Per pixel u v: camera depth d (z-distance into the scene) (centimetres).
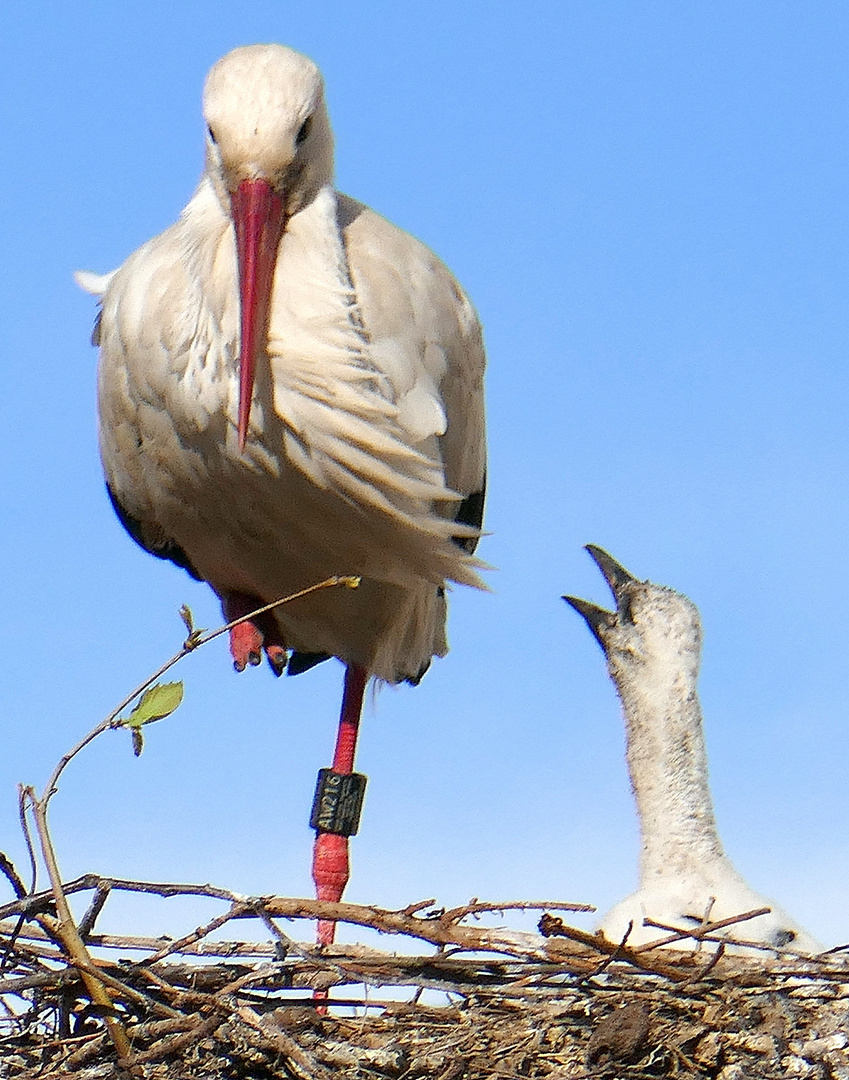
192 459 1205
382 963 1013
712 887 1279
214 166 1174
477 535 1201
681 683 1354
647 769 1340
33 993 984
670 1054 993
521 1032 1003
